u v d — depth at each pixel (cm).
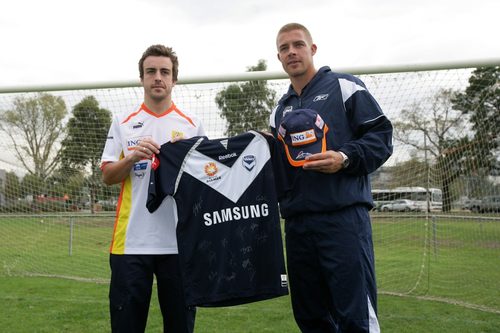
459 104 471
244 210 250
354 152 227
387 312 436
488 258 604
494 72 455
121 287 255
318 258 246
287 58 255
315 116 240
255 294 245
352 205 239
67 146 535
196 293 245
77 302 482
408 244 587
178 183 251
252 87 492
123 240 261
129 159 252
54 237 679
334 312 256
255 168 253
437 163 492
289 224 255
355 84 245
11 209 566
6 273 642
